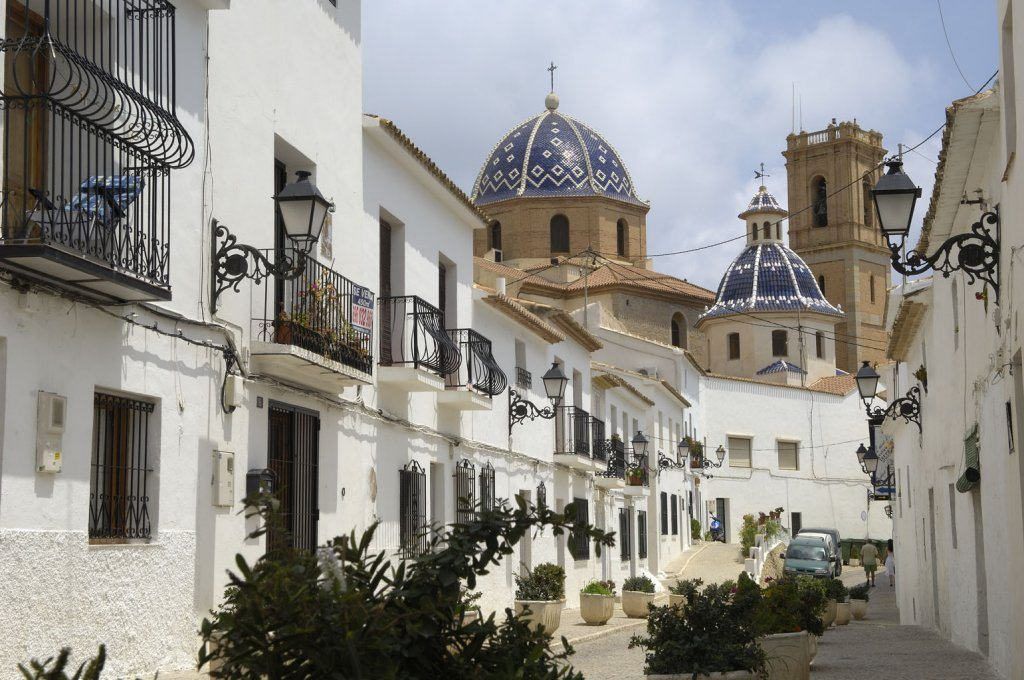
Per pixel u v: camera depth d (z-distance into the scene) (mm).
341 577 5312
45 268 8719
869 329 83625
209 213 11758
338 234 14992
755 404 58562
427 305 17453
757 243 67750
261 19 13070
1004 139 11047
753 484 57875
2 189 8617
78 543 9383
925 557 23562
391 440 16844
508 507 5832
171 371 10875
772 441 59000
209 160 11797
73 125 9750
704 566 43844
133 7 10133
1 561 8453
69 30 10039
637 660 16953
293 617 5082
